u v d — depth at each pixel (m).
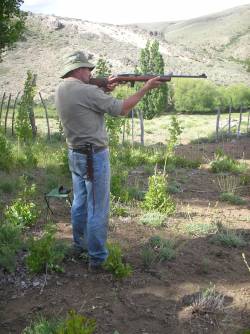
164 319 4.02
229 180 10.59
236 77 109.00
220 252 5.55
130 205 7.56
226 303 4.33
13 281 4.61
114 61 97.38
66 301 4.25
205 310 4.15
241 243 5.83
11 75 85.69
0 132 12.77
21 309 4.12
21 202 6.49
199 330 3.87
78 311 4.08
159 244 5.63
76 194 4.96
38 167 10.91
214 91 64.62
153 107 51.59
